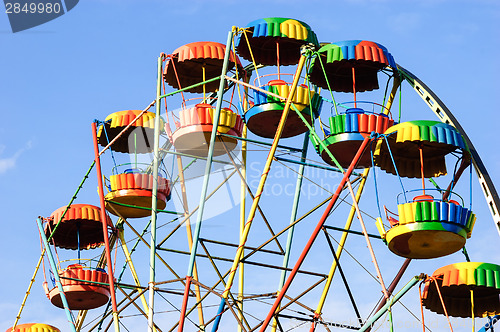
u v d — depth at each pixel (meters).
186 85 43.78
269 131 39.69
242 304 40.16
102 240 46.31
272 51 41.28
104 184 42.34
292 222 40.62
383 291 33.25
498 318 33.53
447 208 32.66
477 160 35.66
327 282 39.22
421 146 34.50
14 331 43.81
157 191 41.62
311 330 38.69
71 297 42.81
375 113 36.78
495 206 34.78
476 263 33.16
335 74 41.16
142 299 44.75
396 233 33.00
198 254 39.91
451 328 32.31
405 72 39.84
